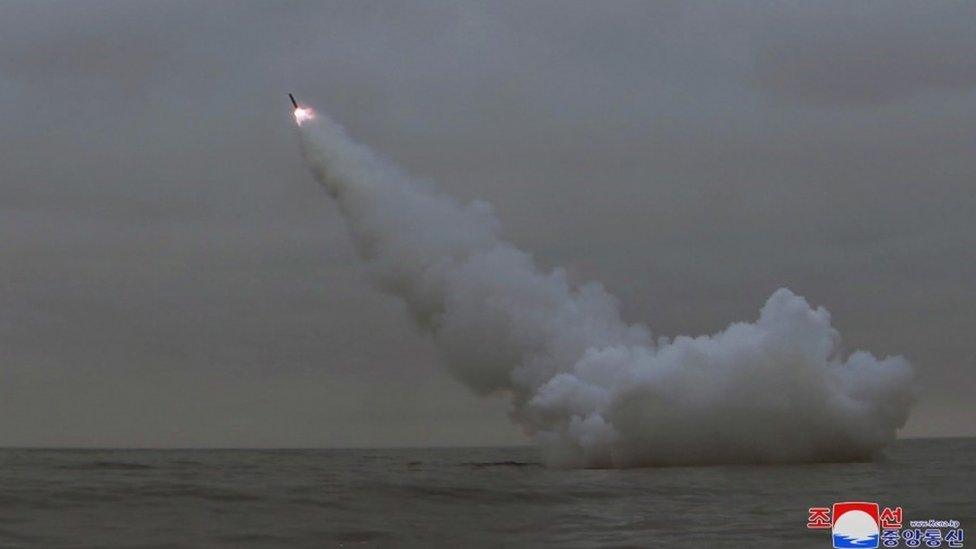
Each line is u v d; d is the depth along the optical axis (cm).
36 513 5881
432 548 4675
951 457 12738
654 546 4634
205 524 5438
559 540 4856
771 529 5188
